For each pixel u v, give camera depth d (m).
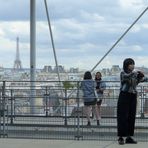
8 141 13.08
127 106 12.30
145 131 13.66
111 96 14.76
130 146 12.04
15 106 15.35
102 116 14.37
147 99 14.63
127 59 12.38
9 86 16.17
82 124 13.86
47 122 14.48
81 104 14.51
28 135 14.11
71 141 13.03
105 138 13.48
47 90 16.27
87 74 16.88
